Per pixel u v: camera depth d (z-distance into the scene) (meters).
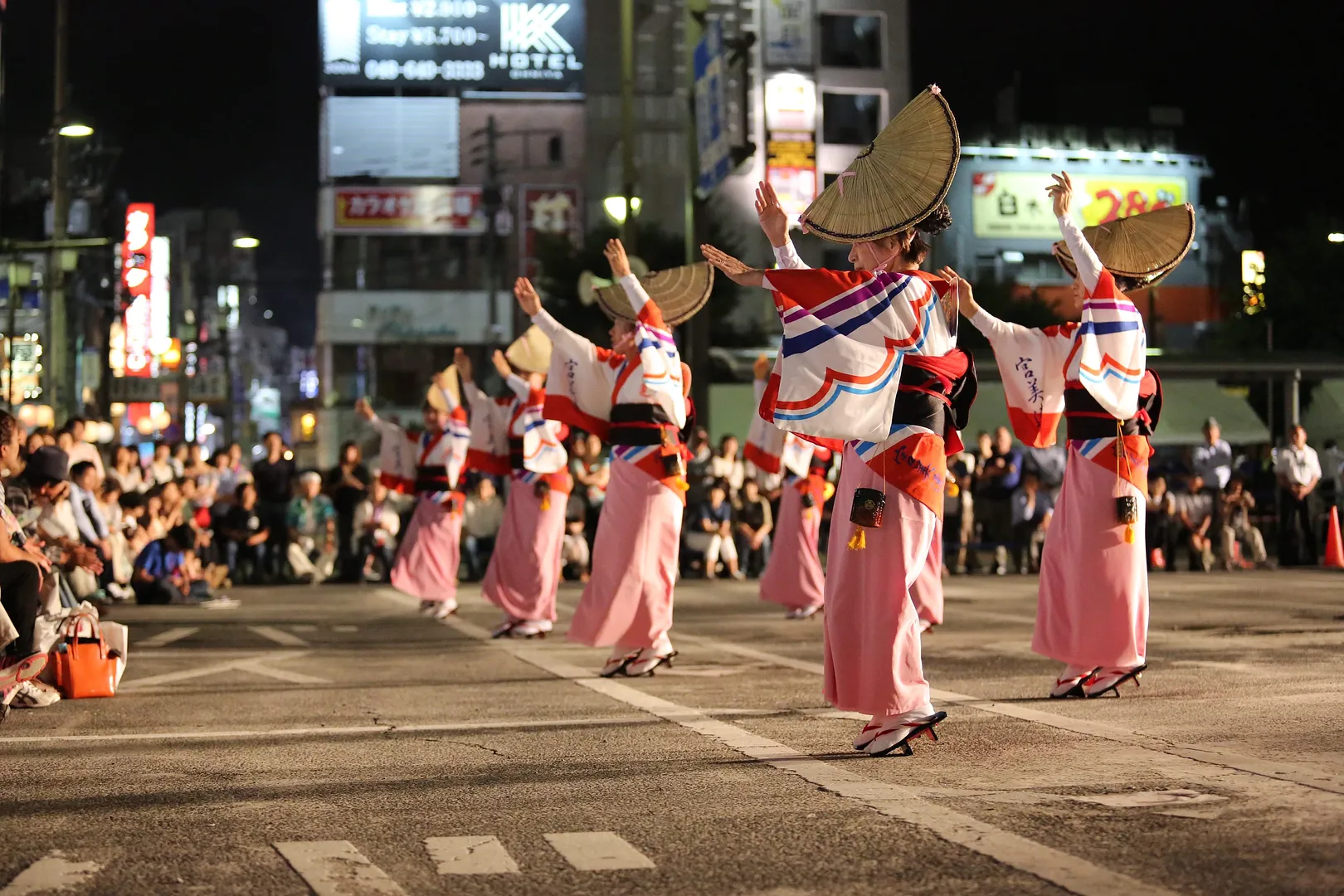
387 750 5.24
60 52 23.03
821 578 11.38
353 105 49.47
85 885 3.33
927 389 4.81
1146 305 50.47
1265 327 42.19
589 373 7.75
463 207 49.56
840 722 5.75
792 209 46.09
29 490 8.41
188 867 3.49
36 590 6.33
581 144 49.47
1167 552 17.67
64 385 27.73
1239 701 6.07
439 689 7.21
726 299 40.47
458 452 11.82
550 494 10.03
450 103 49.47
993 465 17.38
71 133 22.91
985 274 48.12
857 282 4.71
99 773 4.82
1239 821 3.71
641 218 48.53
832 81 47.81
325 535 17.52
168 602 13.84
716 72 18.61
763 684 7.16
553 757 5.02
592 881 3.31
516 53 49.34
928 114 4.74
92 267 41.19
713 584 16.08
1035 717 5.70
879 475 4.80
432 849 3.65
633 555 7.52
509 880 3.33
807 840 3.63
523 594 10.11
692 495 17.48
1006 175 48.75
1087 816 3.83
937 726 5.49
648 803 4.16
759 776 4.55
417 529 11.90
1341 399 24.05
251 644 9.87
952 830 3.70
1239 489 17.92
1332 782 4.20
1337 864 3.26
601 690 7.01
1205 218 50.53
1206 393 26.08
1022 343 6.39
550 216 49.25
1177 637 8.95
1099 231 6.61
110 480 13.74
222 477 18.36
